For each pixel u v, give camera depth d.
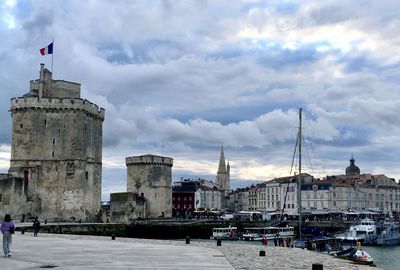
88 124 93.50
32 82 95.38
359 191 178.25
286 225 116.75
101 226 83.31
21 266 22.72
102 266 23.14
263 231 103.12
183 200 175.12
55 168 89.50
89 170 93.12
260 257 30.66
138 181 122.25
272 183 199.00
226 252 33.94
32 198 87.44
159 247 36.66
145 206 114.94
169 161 125.69
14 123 90.75
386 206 185.75
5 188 81.75
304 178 189.00
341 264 27.75
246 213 144.62
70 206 88.69
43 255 28.41
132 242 43.19
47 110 90.50
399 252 80.62
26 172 88.31
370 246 90.38
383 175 191.12
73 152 89.94
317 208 170.88
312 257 31.55
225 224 114.81
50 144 89.94
